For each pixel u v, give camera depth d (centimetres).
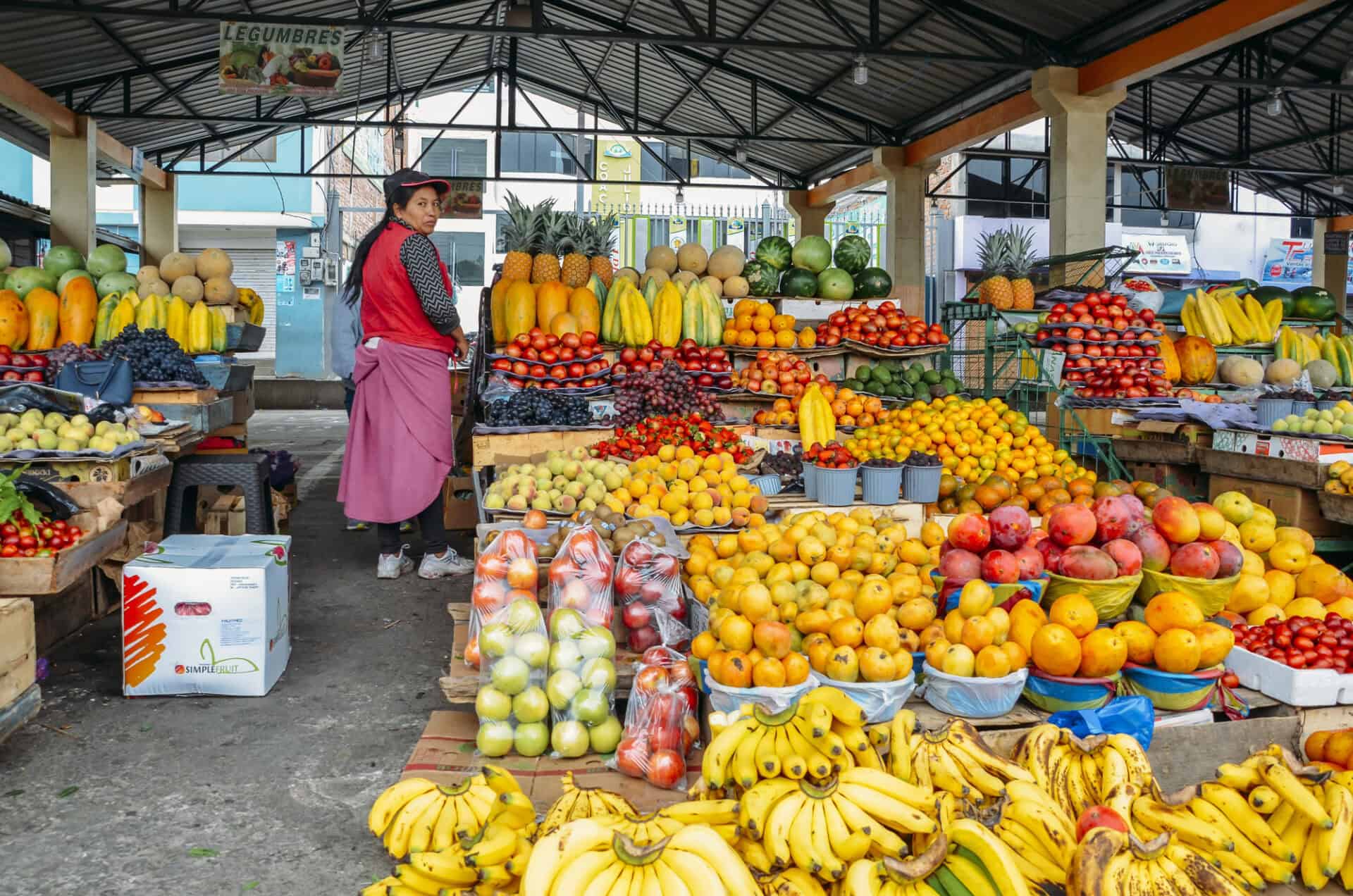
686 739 293
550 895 181
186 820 271
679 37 1050
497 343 654
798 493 497
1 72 1183
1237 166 1566
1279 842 234
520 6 1071
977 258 2242
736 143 1872
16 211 1422
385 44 1512
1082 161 1121
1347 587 343
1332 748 266
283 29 1049
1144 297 851
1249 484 521
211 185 2184
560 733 300
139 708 355
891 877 191
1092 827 208
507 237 766
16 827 265
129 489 440
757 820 198
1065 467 519
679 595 352
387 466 521
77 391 515
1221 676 286
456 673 332
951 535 309
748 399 631
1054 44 1137
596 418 582
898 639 269
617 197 2731
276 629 384
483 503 449
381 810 248
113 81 1366
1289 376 755
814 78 1495
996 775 227
